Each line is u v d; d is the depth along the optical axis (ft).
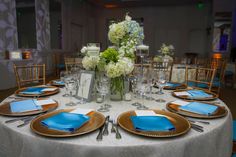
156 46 32.22
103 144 2.70
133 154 2.68
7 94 14.61
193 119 3.68
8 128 3.26
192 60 19.71
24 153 3.00
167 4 30.09
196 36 30.42
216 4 24.18
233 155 4.38
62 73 7.02
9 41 17.74
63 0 25.58
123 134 3.03
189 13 30.09
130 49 5.13
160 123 3.24
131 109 4.26
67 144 2.72
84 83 5.00
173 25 31.07
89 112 3.84
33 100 4.64
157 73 6.39
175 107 4.30
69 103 4.68
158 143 2.73
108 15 33.60
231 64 19.17
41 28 21.97
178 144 2.78
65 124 3.16
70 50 27.91
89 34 32.68
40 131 3.00
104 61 4.71
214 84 11.85
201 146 3.04
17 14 18.49
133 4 30.45
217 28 24.45
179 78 12.42
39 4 21.38
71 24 27.96
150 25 31.96
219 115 3.76
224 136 3.59
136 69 6.38
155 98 5.25
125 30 5.17
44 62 22.74
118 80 4.81
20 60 17.12
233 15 23.77
